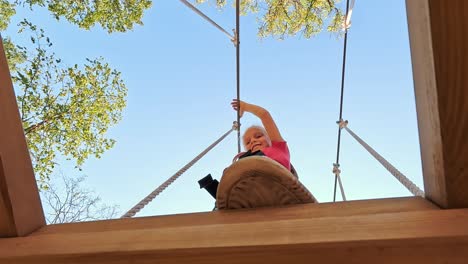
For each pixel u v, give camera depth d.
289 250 0.65
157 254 0.69
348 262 0.63
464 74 0.68
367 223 0.68
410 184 1.87
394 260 0.61
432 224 0.65
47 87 5.67
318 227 0.69
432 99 0.73
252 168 0.94
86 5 5.67
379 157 2.74
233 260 0.66
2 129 0.92
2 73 0.97
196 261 0.67
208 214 0.94
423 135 0.82
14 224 0.89
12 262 0.77
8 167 0.91
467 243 0.61
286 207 0.93
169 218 0.94
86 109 5.96
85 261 0.72
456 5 0.67
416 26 0.77
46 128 5.66
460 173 0.72
